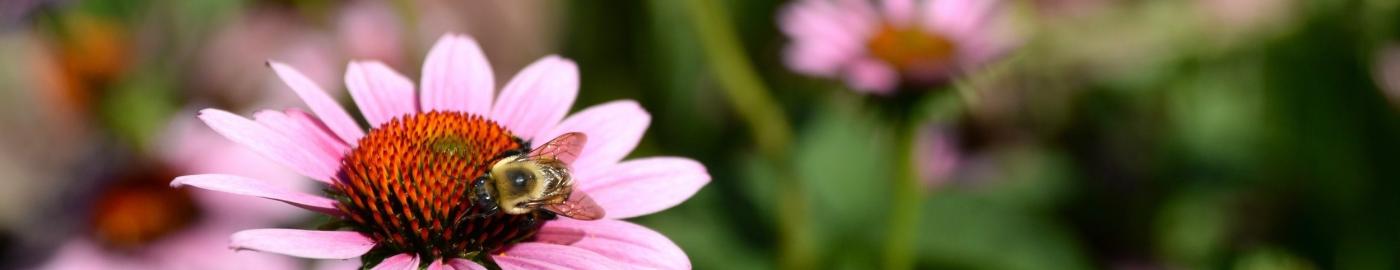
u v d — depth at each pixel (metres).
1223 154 0.57
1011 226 0.54
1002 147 0.60
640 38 0.63
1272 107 0.56
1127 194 0.58
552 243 0.34
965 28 0.54
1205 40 0.60
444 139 0.34
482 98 0.36
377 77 0.36
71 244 0.48
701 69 0.62
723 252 0.53
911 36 0.52
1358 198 0.54
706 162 0.59
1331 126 0.55
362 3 0.57
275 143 0.33
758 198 0.55
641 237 0.34
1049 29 0.62
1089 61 0.62
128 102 0.50
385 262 0.33
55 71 0.51
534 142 0.36
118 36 0.51
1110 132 0.61
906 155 0.48
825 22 0.54
